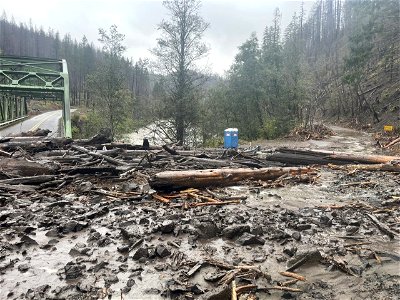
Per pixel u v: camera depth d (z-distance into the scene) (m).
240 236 6.38
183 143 29.34
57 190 9.82
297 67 43.72
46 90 34.09
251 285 4.52
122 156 15.21
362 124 53.62
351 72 57.50
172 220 7.14
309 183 12.18
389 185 11.80
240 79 42.59
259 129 42.00
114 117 35.88
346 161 16.25
